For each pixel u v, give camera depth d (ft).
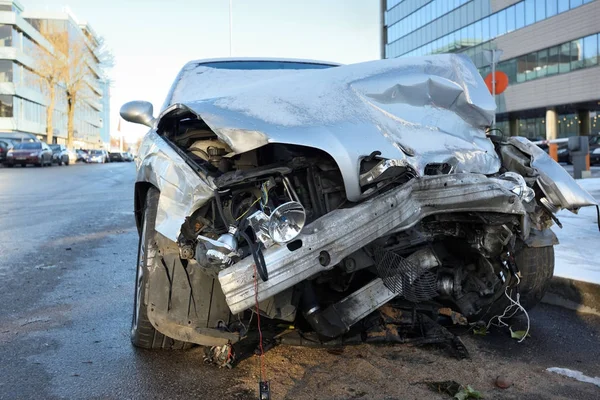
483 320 11.18
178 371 9.27
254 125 8.39
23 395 8.44
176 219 8.17
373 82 9.97
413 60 11.02
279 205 8.13
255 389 8.58
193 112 8.98
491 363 9.75
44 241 22.06
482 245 9.79
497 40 134.31
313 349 10.16
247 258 7.57
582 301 13.00
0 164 105.40
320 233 7.68
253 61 16.01
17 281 15.53
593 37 110.42
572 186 10.71
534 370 9.47
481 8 137.49
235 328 8.71
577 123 128.36
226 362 9.36
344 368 9.36
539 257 11.35
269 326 10.00
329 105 9.23
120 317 12.37
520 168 10.84
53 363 9.67
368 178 8.27
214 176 8.50
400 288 9.02
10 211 31.99
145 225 9.45
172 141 9.75
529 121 142.41
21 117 186.91
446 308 12.08
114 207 34.55
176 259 8.65
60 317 12.35
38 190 47.73
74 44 199.21
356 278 9.70
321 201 8.60
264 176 8.38
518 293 11.00
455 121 10.36
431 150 9.27
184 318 8.59
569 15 115.03
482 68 138.92
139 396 8.38
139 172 10.27
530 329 11.72
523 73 129.08
